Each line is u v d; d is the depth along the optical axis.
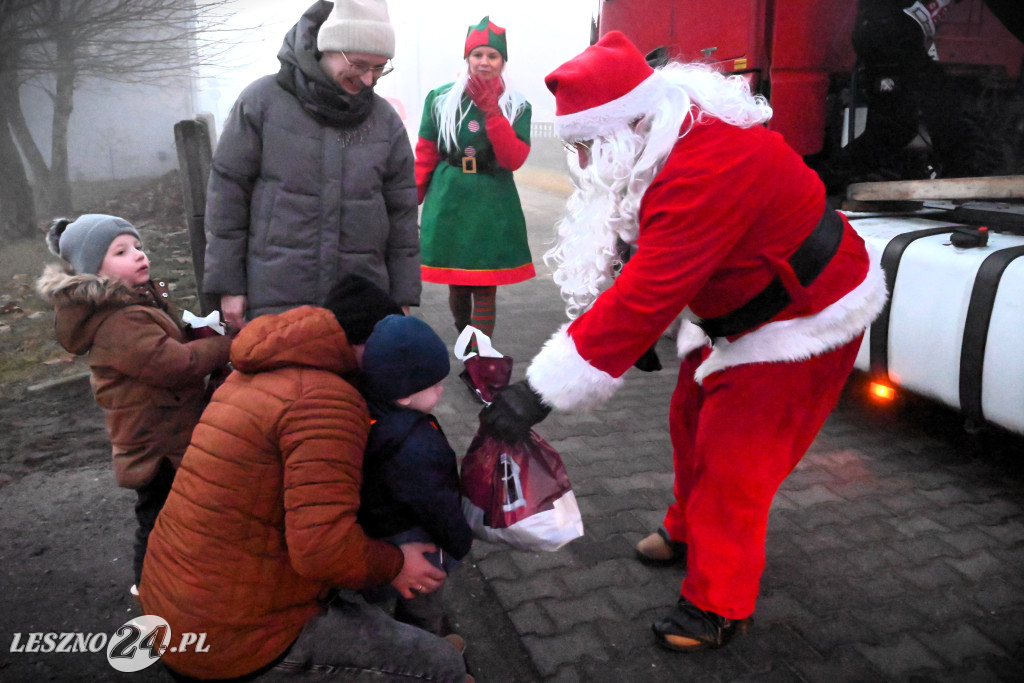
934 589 2.45
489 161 4.09
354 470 1.49
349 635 1.60
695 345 2.19
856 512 2.92
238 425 1.45
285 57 2.44
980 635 2.24
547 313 5.80
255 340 1.51
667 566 2.57
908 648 2.18
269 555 1.50
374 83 2.53
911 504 2.98
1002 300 2.85
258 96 2.43
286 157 2.46
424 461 1.59
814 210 1.82
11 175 8.77
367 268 2.66
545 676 2.06
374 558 1.53
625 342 1.72
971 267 2.96
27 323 5.52
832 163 4.38
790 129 4.23
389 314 1.71
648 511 2.93
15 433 3.65
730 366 1.93
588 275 1.95
